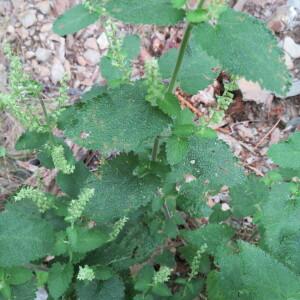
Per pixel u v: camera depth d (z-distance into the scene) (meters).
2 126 0.44
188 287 0.32
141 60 0.49
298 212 0.25
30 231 0.24
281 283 0.22
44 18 0.51
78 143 0.22
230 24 0.18
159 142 0.27
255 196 0.32
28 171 0.43
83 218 0.31
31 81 0.27
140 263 0.34
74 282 0.29
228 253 0.28
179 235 0.37
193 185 0.32
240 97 0.48
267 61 0.18
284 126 0.47
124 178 0.26
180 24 0.51
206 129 0.24
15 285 0.25
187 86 0.26
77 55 0.49
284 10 0.52
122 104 0.22
